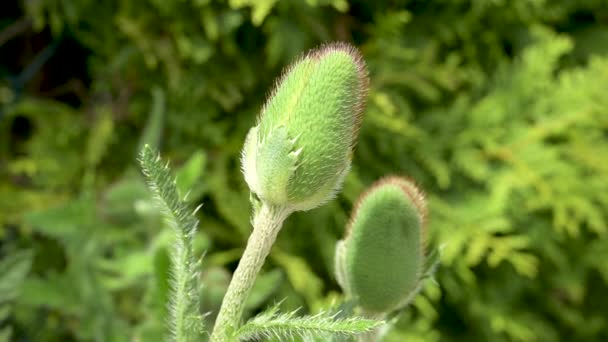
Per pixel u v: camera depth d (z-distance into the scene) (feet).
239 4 2.32
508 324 2.86
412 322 2.73
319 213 2.67
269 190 0.98
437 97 2.93
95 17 2.72
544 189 2.71
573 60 3.26
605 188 2.82
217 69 2.71
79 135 2.80
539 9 3.01
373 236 1.11
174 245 1.10
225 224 2.72
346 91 0.98
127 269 1.81
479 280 2.97
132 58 2.70
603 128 3.11
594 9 3.20
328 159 0.97
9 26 2.94
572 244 3.04
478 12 2.89
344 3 2.45
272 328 0.97
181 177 1.95
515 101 2.96
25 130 3.04
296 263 2.55
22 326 2.44
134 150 2.79
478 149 2.99
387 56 2.79
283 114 0.98
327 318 0.96
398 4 2.88
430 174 2.89
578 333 3.21
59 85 3.00
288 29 2.60
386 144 2.81
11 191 2.69
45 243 2.66
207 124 2.71
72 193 2.75
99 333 2.02
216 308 2.04
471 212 2.70
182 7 2.60
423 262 1.14
